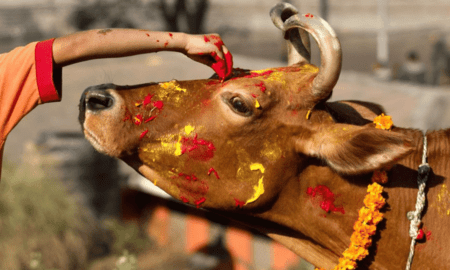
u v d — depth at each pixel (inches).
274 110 98.2
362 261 102.5
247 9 1457.9
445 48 698.2
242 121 98.0
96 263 277.3
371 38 1306.6
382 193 100.0
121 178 309.7
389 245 100.4
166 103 100.8
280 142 99.2
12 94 86.6
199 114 100.0
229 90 98.4
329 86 95.0
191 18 880.9
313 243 108.4
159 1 881.5
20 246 254.4
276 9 107.9
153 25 1009.5
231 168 100.5
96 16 1013.2
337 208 101.3
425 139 104.6
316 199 101.9
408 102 462.0
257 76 102.0
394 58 924.0
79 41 88.7
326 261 107.9
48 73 86.8
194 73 551.5
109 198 303.4
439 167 102.0
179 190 103.8
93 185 297.1
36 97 87.7
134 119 99.3
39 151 291.1
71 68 595.8
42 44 88.2
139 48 91.6
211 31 1307.8
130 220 312.0
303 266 242.8
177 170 101.7
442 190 100.3
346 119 103.2
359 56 949.2
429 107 442.6
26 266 253.0
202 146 99.9
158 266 278.8
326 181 100.7
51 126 409.1
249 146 99.3
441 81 684.1
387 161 88.0
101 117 98.2
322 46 93.3
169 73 552.4
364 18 1611.7
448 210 99.1
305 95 98.2
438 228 98.9
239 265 275.7
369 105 111.3
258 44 1151.0
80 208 286.2
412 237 98.2
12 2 1154.0
